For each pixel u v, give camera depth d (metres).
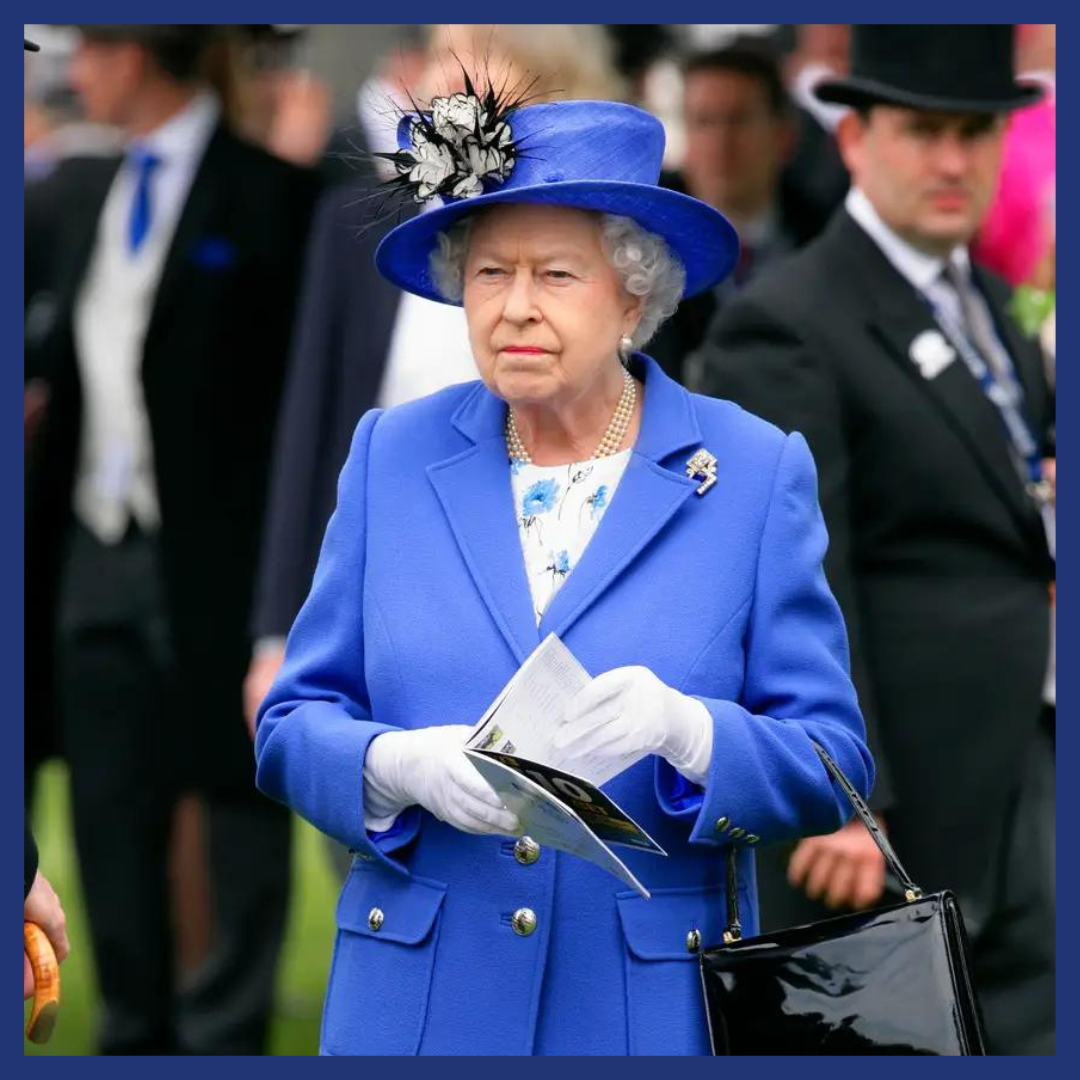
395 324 29.91
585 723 19.31
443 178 20.09
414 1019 20.25
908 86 27.55
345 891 21.11
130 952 33.75
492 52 28.03
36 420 34.09
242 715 33.84
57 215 34.41
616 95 29.09
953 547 27.59
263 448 34.09
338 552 21.02
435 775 19.62
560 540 20.61
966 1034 19.55
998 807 27.58
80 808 33.78
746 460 20.61
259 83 35.88
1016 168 32.84
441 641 20.33
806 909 27.62
